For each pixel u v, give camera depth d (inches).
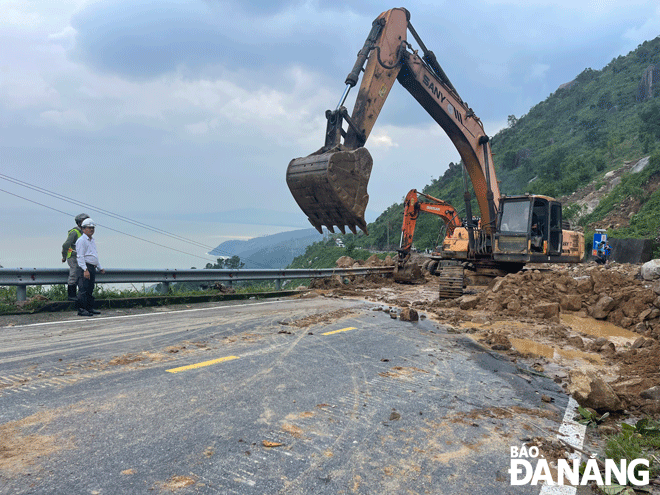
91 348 239.5
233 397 172.6
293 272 575.8
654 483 124.3
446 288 503.8
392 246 3981.3
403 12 486.0
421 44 516.1
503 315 398.6
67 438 132.9
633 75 5002.5
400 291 618.8
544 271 507.2
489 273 559.8
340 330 315.6
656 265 490.3
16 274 338.0
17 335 268.8
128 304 394.9
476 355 262.1
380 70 464.8
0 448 125.0
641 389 201.9
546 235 506.9
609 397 177.0
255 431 143.4
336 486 113.7
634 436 151.5
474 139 568.1
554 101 5905.5
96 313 351.6
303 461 125.7
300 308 419.8
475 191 591.8
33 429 138.0
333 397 178.1
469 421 161.6
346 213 399.2
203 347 250.1
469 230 556.7
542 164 3897.6
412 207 757.3
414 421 158.6
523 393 197.5
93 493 105.2
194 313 373.4
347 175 396.8
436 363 239.5
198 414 154.6
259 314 375.9
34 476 111.3
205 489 109.2
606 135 3759.8
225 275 496.1
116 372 197.9
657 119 2957.7
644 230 1501.0
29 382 181.2
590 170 2972.4
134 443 131.3
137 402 163.3
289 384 191.0
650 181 1905.8
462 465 129.0
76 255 349.1
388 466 125.7
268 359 229.5
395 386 196.2
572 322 386.9
